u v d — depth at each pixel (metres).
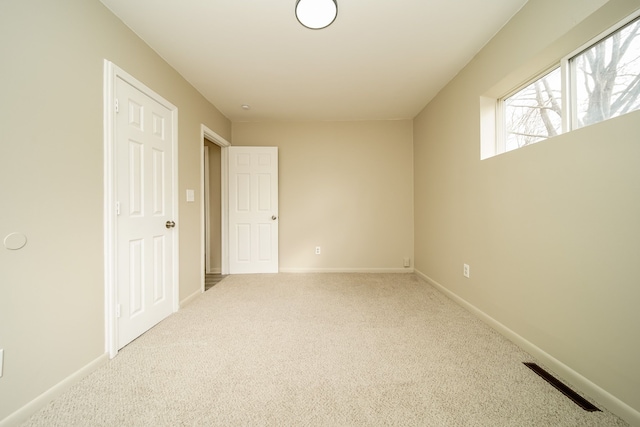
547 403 1.23
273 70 2.44
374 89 2.86
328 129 3.86
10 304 1.12
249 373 1.47
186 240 2.56
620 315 1.15
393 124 3.83
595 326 1.25
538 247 1.59
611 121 1.17
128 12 1.68
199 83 2.66
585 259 1.30
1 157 1.09
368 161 3.84
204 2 1.62
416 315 2.28
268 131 3.87
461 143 2.46
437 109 2.96
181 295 2.47
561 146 1.42
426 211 3.34
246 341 1.83
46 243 1.26
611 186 1.18
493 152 2.17
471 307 2.32
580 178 1.32
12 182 1.13
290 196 3.87
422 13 1.73
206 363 1.56
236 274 3.75
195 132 2.76
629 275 1.11
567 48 1.50
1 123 1.09
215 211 3.93
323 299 2.70
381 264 3.86
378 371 1.48
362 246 3.86
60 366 1.31
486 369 1.50
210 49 2.10
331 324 2.10
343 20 1.79
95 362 1.50
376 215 3.85
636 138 1.08
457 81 2.52
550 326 1.50
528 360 1.59
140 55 1.93
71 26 1.38
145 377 1.43
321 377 1.43
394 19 1.79
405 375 1.44
